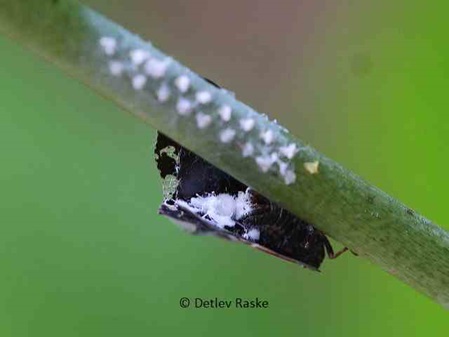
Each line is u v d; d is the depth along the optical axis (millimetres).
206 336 96
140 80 53
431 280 57
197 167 61
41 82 100
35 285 95
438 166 92
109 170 99
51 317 95
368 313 95
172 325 97
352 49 103
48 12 51
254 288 98
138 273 97
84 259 97
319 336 96
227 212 61
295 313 97
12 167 97
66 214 98
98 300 96
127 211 98
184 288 97
